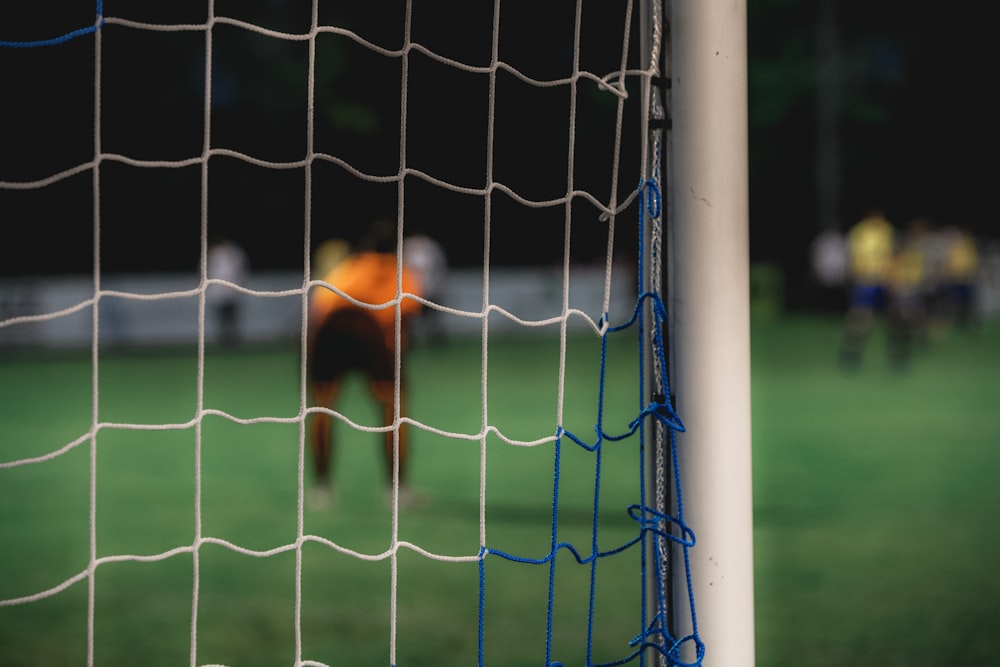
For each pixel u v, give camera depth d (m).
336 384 8.28
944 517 7.70
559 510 8.05
